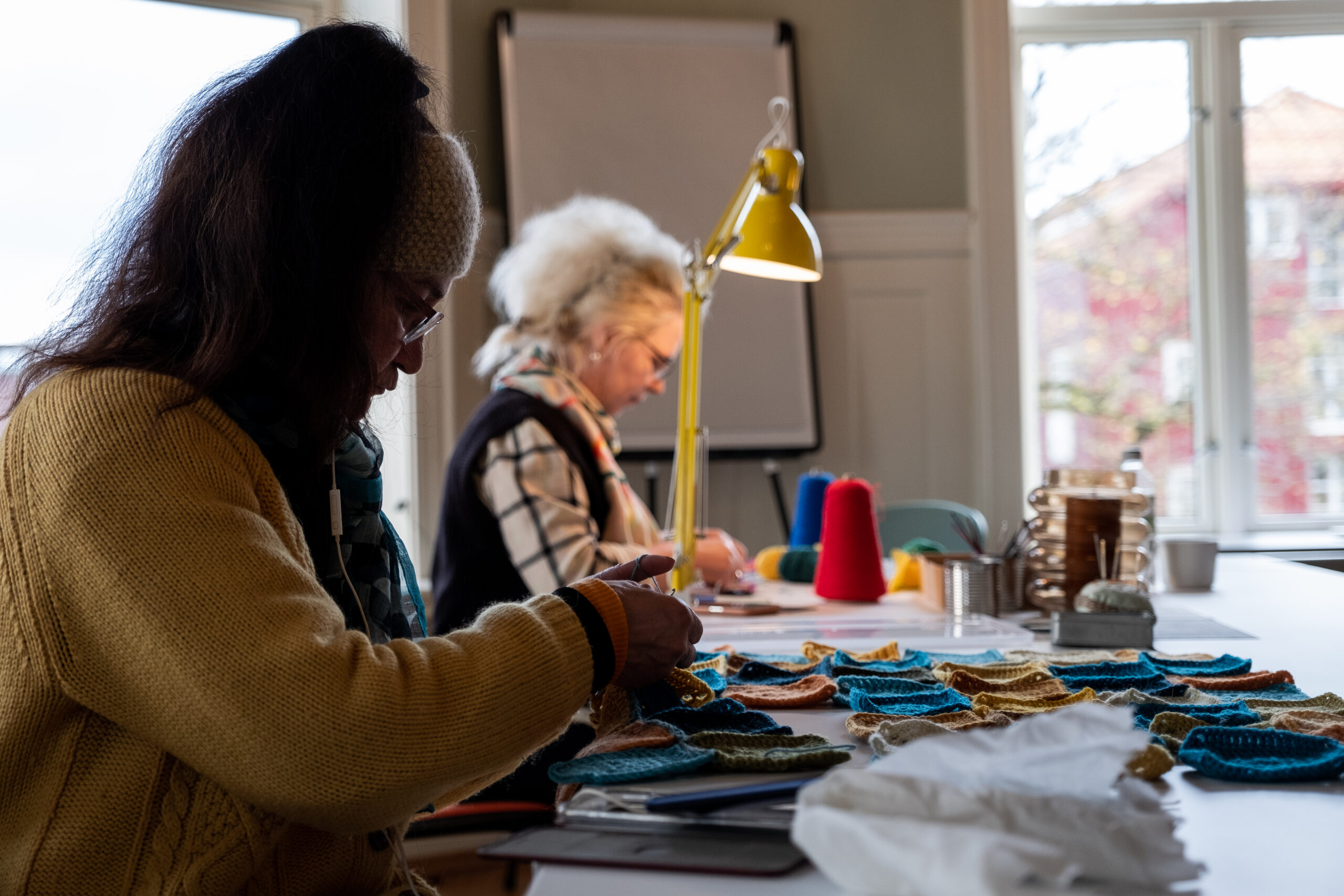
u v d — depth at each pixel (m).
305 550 0.74
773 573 2.04
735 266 1.86
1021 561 1.61
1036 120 3.32
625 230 1.96
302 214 0.74
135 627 0.62
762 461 3.05
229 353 0.72
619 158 2.92
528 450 1.71
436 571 1.81
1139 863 0.49
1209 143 3.26
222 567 0.63
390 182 0.76
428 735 0.63
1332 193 3.27
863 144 3.12
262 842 0.69
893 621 1.44
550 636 0.70
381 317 0.81
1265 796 0.64
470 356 2.79
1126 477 1.61
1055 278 3.33
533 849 0.57
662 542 1.83
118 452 0.65
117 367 0.72
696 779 0.66
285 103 0.76
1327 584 1.75
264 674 0.61
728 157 2.99
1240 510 3.27
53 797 0.67
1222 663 1.04
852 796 0.50
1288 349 3.28
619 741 0.73
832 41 3.11
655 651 0.76
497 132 2.90
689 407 1.75
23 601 0.64
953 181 3.14
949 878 0.45
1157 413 3.30
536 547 1.66
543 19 2.88
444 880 1.50
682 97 2.97
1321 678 1.00
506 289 1.99
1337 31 3.23
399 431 2.70
